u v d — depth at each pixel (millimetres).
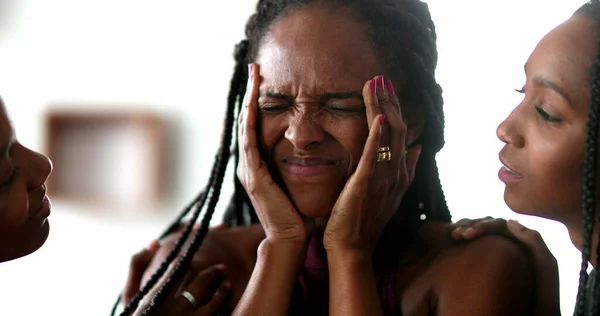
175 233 1320
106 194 2836
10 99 2900
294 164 984
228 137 1172
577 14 846
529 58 875
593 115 794
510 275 984
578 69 812
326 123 949
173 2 2830
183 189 2783
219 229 1223
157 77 2834
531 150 858
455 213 2148
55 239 2816
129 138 2824
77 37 2910
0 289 2631
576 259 1997
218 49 2787
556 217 888
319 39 939
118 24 2867
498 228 1055
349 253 977
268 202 994
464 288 983
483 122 2162
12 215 866
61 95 2885
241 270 1144
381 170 972
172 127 2801
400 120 968
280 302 976
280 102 959
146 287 1128
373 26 968
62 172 2875
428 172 1135
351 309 945
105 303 2520
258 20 1022
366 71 951
